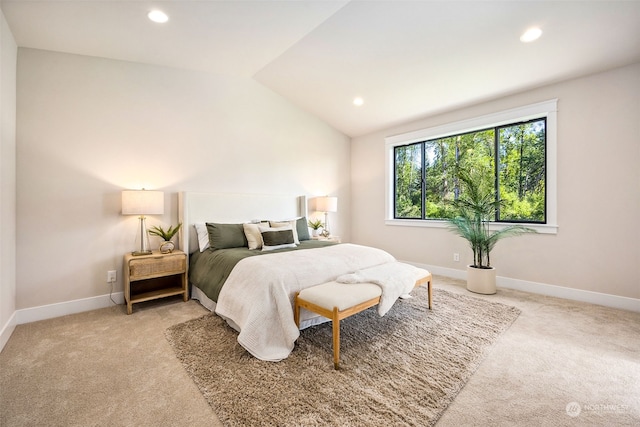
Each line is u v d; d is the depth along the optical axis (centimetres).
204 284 288
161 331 239
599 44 256
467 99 374
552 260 326
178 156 350
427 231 444
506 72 311
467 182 351
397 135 480
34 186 263
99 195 297
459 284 377
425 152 460
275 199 430
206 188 372
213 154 378
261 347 201
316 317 247
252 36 285
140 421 139
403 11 249
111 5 218
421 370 181
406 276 255
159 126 335
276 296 214
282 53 325
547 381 169
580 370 180
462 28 260
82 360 193
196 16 244
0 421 138
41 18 225
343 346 212
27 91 260
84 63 290
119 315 275
